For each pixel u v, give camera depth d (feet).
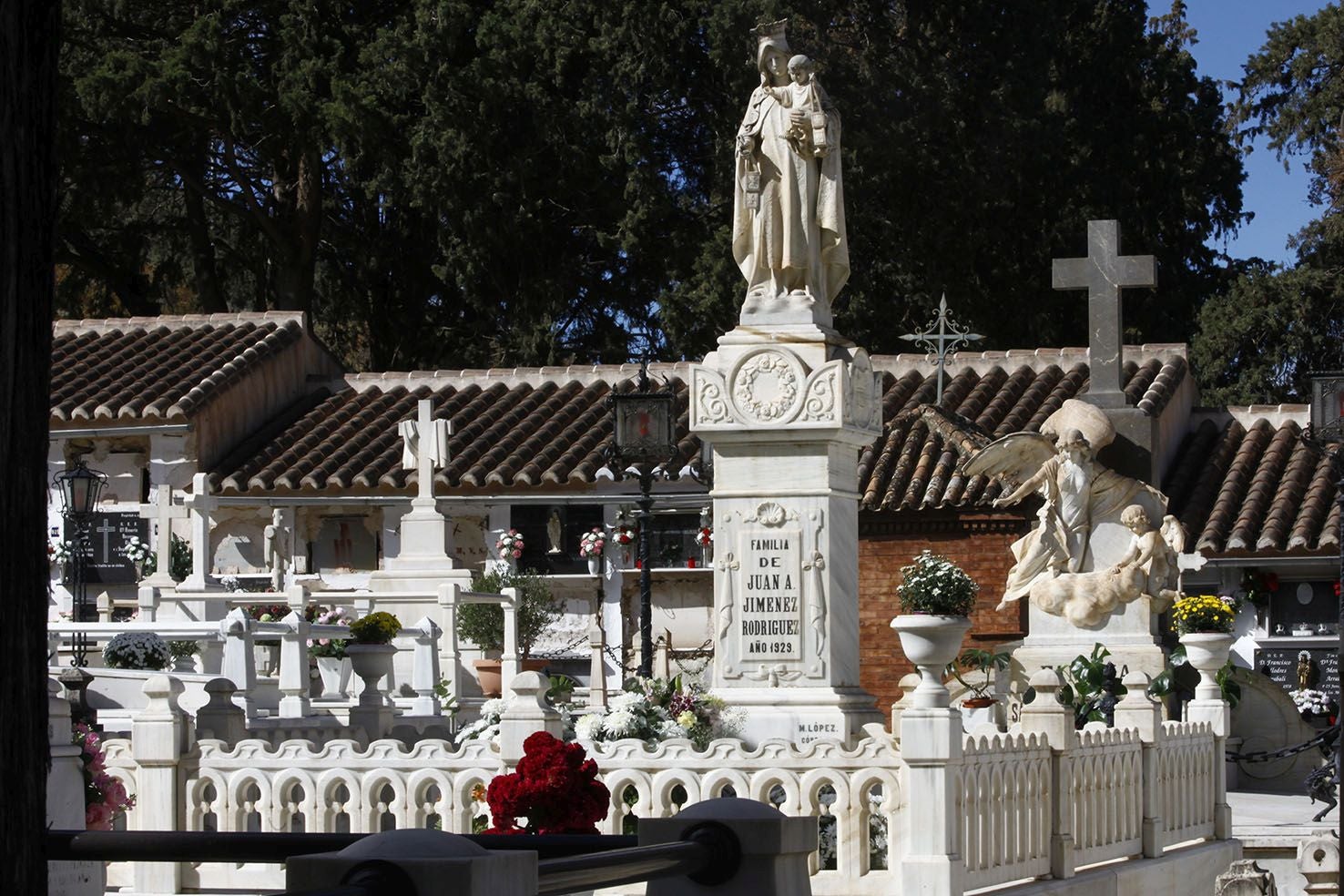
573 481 96.73
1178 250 140.46
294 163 142.31
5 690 13.04
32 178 13.44
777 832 18.48
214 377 102.22
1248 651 86.58
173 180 144.77
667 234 131.54
